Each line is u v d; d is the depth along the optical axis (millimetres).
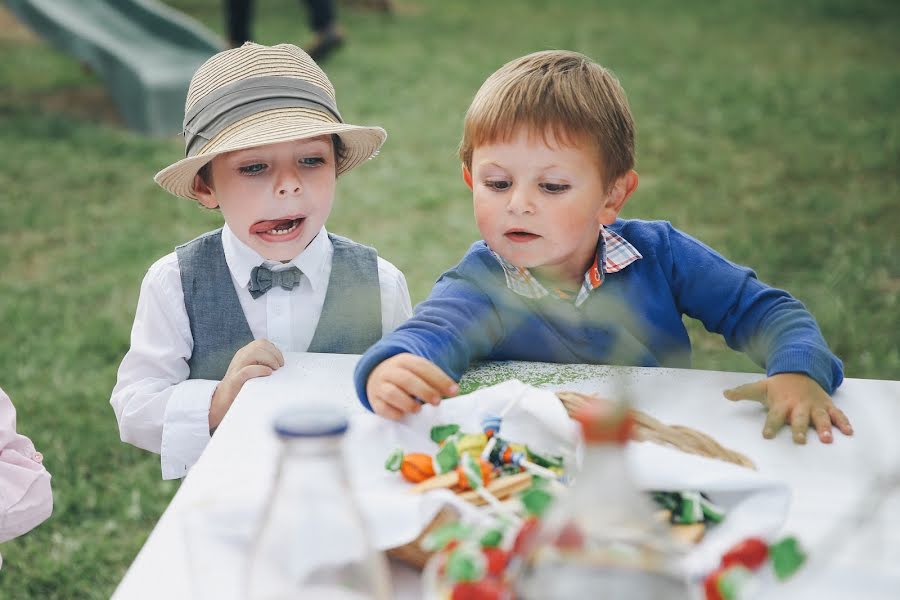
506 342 1646
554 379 1470
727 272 1716
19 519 1471
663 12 10094
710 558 933
